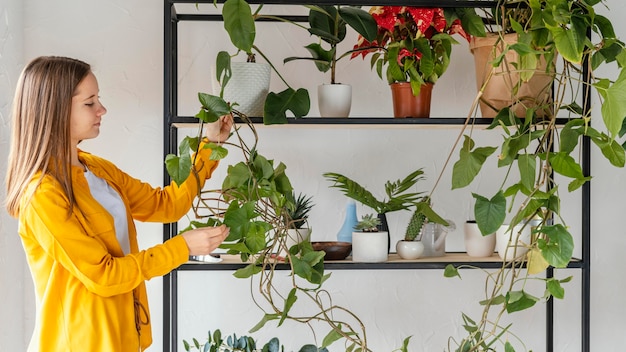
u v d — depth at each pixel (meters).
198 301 2.43
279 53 2.41
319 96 2.10
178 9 2.39
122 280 1.72
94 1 2.39
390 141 2.44
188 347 2.20
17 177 1.76
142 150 2.40
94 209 1.79
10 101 2.27
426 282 2.46
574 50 1.73
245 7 1.85
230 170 1.94
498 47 2.01
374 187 2.44
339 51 2.42
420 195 2.45
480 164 1.96
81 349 1.75
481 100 2.06
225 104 1.84
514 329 2.47
